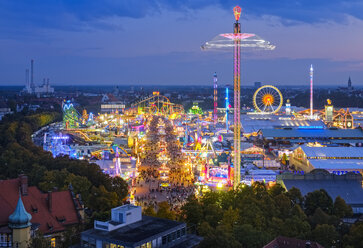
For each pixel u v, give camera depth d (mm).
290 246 156500
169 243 154125
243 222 189750
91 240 149375
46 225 181000
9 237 163750
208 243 161875
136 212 161625
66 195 195125
